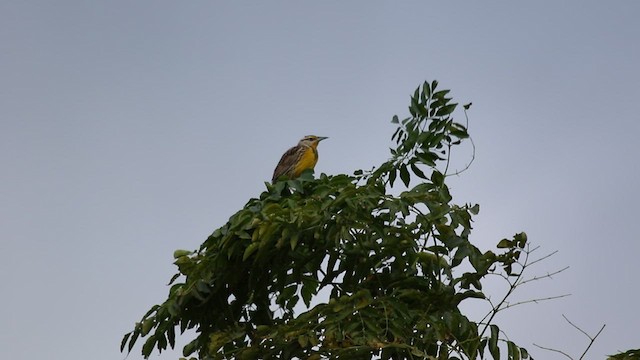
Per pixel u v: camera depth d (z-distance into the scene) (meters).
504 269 11.08
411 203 11.38
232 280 11.91
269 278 12.12
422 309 11.41
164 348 12.08
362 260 11.80
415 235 11.64
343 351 10.56
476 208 11.48
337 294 12.02
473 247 11.28
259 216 11.33
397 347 10.82
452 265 11.30
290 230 11.27
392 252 11.73
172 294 11.91
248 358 11.12
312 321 10.84
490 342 10.98
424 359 11.05
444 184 11.65
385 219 11.73
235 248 11.70
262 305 12.45
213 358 11.21
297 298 12.72
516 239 10.98
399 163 12.03
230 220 11.70
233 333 11.21
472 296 11.29
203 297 11.88
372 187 11.38
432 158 11.77
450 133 11.79
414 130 11.94
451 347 11.15
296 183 11.97
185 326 12.07
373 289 11.90
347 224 11.30
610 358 10.84
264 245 11.48
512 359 10.84
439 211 11.29
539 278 10.98
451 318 11.14
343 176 11.98
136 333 11.78
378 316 10.91
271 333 10.92
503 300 11.05
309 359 10.73
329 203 11.27
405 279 11.70
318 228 11.45
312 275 12.12
